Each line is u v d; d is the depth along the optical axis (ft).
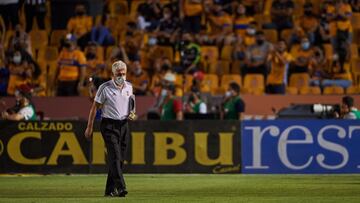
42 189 160.56
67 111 261.44
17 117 213.25
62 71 275.18
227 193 149.38
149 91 271.69
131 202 128.47
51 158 203.62
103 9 326.65
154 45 296.71
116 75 135.64
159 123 203.00
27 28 317.01
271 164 203.41
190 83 276.21
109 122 135.23
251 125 203.41
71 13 321.93
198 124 203.21
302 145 203.41
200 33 307.99
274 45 291.79
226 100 231.50
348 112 210.38
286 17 309.42
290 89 278.67
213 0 318.45
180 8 310.65
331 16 303.68
